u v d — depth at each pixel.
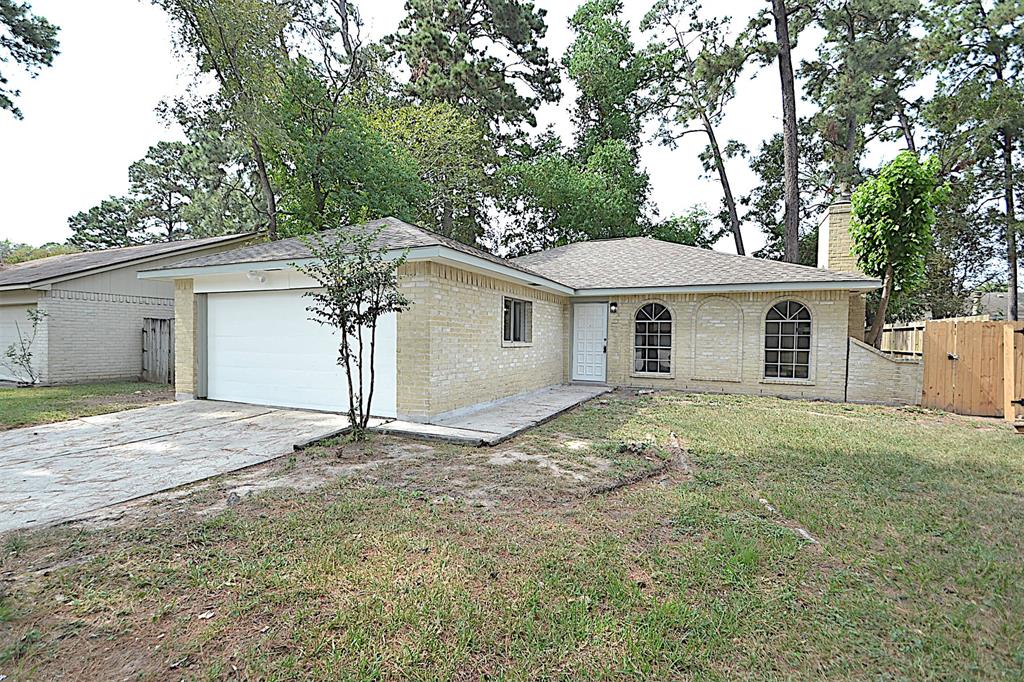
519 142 28.77
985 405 10.07
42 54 14.96
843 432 7.94
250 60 16.83
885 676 2.48
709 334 13.17
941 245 23.38
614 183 26.84
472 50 26.17
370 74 21.81
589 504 4.71
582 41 29.44
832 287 11.60
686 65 24.61
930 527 4.24
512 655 2.59
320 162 18.70
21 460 6.07
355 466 5.91
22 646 2.59
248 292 9.94
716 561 3.58
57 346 13.47
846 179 22.25
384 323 8.57
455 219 25.70
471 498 4.87
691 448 6.86
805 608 3.04
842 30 21.78
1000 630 2.87
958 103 20.03
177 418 8.62
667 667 2.52
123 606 2.97
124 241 41.41
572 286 13.87
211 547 3.72
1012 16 19.19
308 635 2.71
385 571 3.41
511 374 11.08
